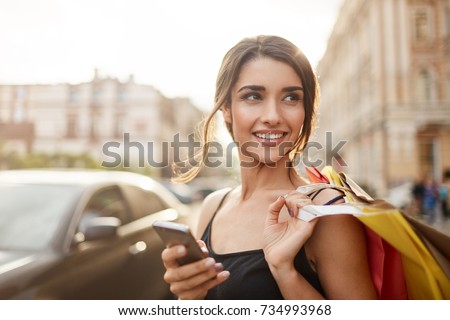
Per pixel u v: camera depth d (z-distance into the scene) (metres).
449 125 17.73
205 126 1.38
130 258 2.98
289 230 0.95
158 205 3.99
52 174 3.40
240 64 1.17
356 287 0.95
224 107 1.34
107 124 31.50
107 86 31.88
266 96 1.14
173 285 0.99
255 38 1.19
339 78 26.61
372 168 19.95
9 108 26.39
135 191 3.70
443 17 18.27
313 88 1.20
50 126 28.14
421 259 0.91
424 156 18.14
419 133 18.17
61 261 2.32
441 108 17.89
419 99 18.28
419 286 0.98
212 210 1.49
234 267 1.10
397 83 18.28
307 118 1.20
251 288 1.05
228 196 1.46
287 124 1.14
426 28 18.44
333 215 0.98
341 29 25.22
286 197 0.98
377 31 18.70
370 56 19.88
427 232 0.91
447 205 12.44
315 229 0.99
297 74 1.15
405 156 18.05
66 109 29.53
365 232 1.02
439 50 18.20
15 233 2.50
